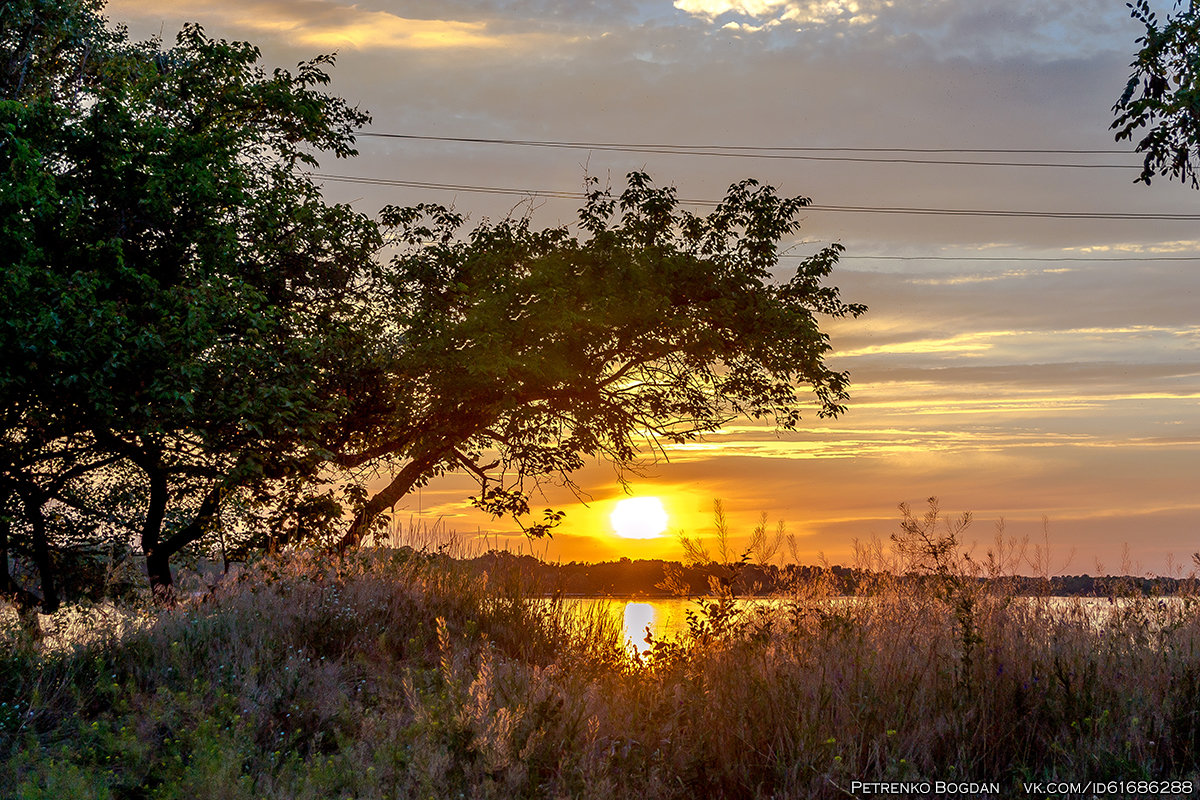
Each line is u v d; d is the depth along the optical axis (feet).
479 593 40.40
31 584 54.29
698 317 58.49
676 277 59.16
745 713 22.15
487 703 22.43
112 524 51.98
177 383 39.52
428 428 56.13
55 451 45.98
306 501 48.60
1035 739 21.31
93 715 26.32
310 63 53.83
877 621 27.04
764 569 29.53
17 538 49.32
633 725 22.82
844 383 60.70
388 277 55.21
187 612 34.45
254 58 50.93
